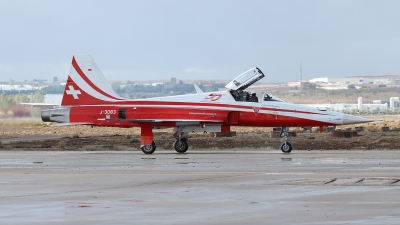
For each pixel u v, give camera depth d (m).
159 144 120.56
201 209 38.88
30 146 116.31
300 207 39.00
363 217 35.28
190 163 72.12
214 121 96.94
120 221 35.25
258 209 38.53
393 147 103.69
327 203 40.34
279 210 38.03
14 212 38.44
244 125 99.31
